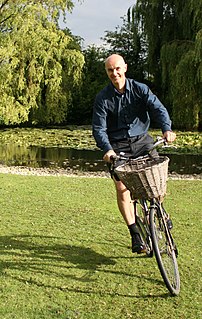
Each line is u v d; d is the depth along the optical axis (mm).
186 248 5641
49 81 27781
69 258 5336
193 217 7277
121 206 4895
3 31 24234
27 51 26156
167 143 4504
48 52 27156
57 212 7613
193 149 20984
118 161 4457
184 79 25234
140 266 5043
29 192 9477
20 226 6715
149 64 31578
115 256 5387
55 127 32812
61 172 15633
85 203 8383
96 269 4980
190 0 25406
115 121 4840
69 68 28906
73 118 36656
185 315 3926
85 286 4531
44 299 4246
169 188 10109
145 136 4863
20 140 25828
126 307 4082
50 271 4926
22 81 26062
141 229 5004
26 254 5473
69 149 22453
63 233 6355
